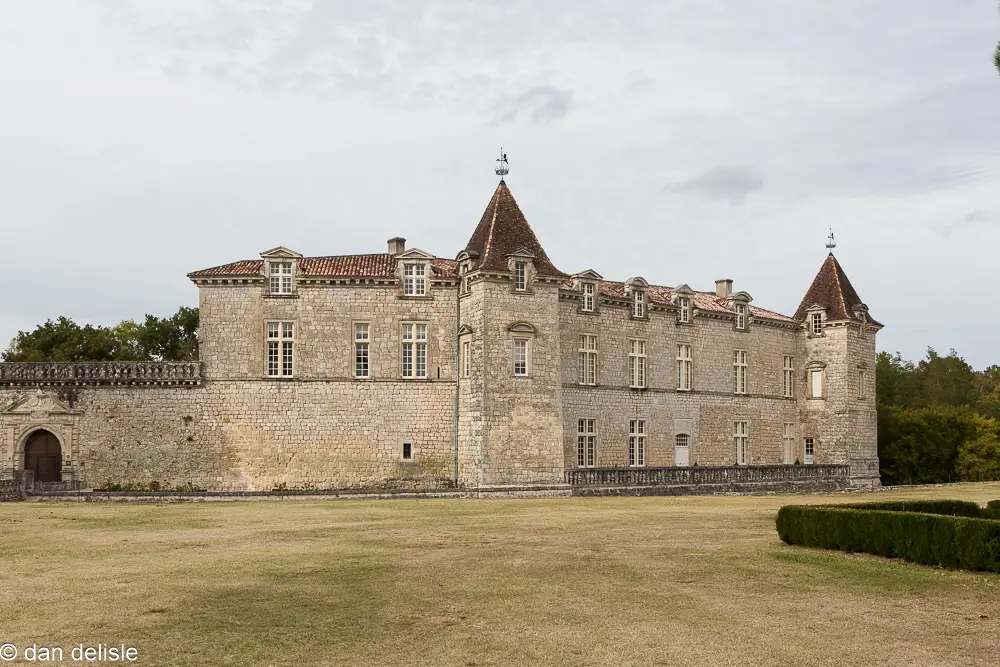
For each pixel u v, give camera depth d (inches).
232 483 2142.0
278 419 2162.9
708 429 2711.6
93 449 2143.2
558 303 2187.5
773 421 2878.9
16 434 2132.1
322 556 1026.1
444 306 2231.8
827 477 2498.8
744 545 1111.0
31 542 1144.2
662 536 1200.8
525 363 2122.3
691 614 755.4
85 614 751.7
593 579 893.2
